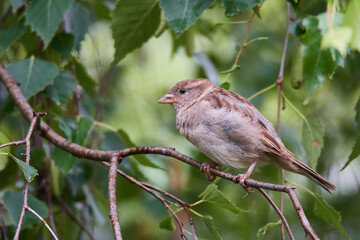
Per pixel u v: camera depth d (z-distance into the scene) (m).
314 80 8.09
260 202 11.84
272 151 8.45
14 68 9.24
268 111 12.77
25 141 7.02
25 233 10.16
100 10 12.22
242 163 8.72
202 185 12.37
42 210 8.84
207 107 8.65
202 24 11.84
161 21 9.24
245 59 12.83
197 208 12.08
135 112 13.58
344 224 12.74
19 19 9.57
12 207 8.73
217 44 13.04
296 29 8.80
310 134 8.70
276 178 11.13
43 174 10.48
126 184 11.98
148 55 14.36
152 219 12.48
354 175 12.75
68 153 9.12
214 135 8.56
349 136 12.57
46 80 9.17
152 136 13.30
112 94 13.01
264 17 13.16
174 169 12.36
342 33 7.76
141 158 9.41
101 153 7.97
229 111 8.56
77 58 10.40
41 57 10.09
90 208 11.12
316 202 8.35
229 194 12.02
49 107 10.20
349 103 12.45
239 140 8.48
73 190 10.61
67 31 10.13
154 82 14.15
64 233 11.14
